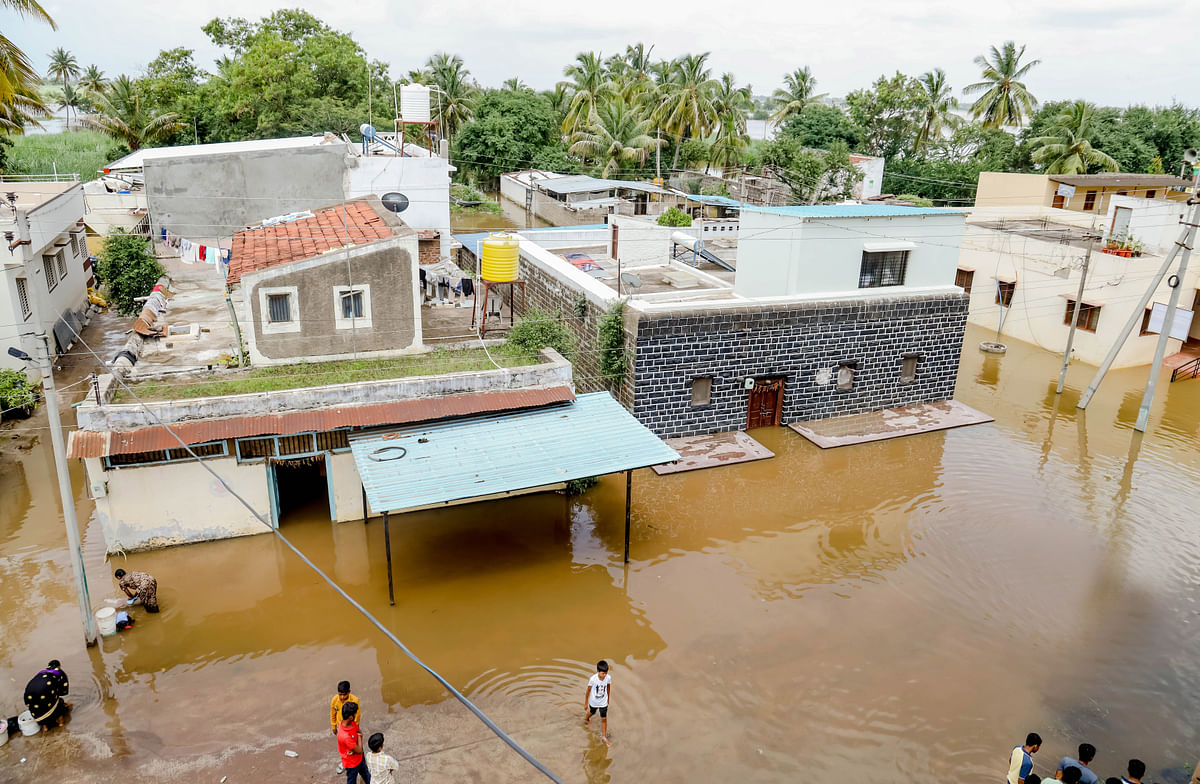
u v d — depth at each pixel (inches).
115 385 664.4
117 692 509.4
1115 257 1152.8
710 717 505.7
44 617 578.9
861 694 530.3
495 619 595.2
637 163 2217.0
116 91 2046.0
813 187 1996.8
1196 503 802.2
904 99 2393.0
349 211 893.2
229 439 626.8
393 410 677.9
